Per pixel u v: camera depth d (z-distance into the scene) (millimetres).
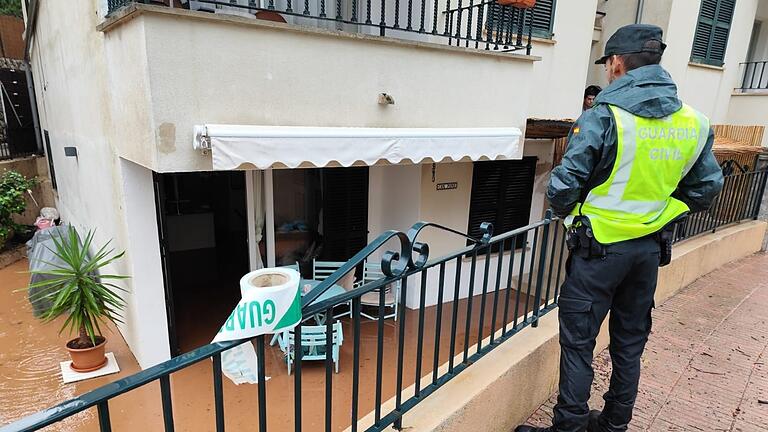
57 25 6352
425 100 4566
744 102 10516
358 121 4164
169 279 4688
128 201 4242
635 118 2172
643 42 2270
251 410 4215
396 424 2121
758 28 11727
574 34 7223
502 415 2723
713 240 6008
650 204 2287
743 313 4793
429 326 6043
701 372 3617
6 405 4203
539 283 3217
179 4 4465
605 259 2293
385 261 1811
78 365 4676
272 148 3420
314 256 6641
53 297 4867
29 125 11312
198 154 3385
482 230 2426
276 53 3588
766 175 7469
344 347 5457
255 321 1340
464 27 5828
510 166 7152
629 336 2559
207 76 3318
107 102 4301
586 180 2258
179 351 5156
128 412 4152
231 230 8289
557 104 7352
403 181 6473
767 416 3084
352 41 3955
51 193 10898
